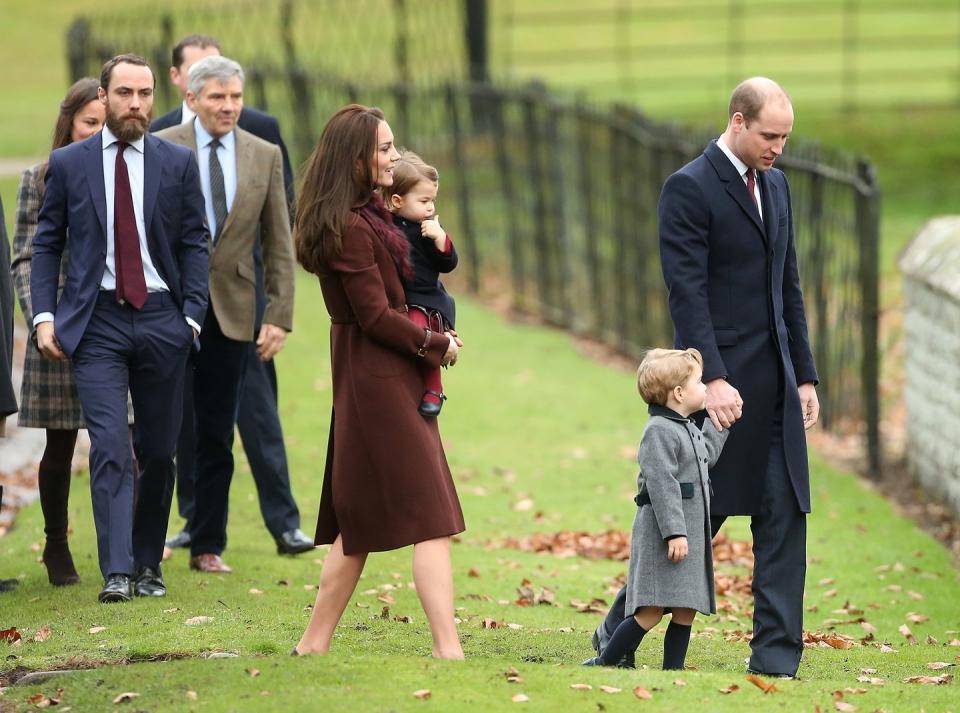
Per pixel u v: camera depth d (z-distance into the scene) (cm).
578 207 6053
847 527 3397
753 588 2084
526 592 2728
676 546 1942
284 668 1847
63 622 2230
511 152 6562
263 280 2761
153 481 2403
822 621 2686
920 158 8488
